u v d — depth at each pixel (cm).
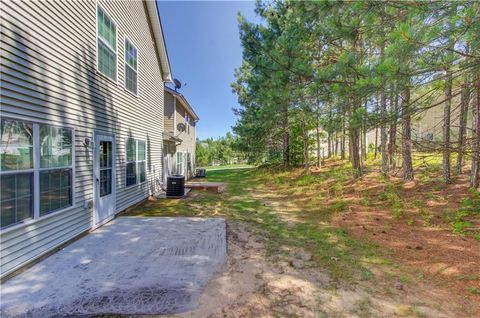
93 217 496
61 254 372
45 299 256
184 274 313
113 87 599
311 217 611
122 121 649
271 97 566
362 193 764
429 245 388
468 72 294
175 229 501
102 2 549
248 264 345
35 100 346
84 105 472
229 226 536
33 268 325
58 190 394
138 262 347
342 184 902
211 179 1587
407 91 346
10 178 305
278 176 1416
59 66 399
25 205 327
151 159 895
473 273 296
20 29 320
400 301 254
